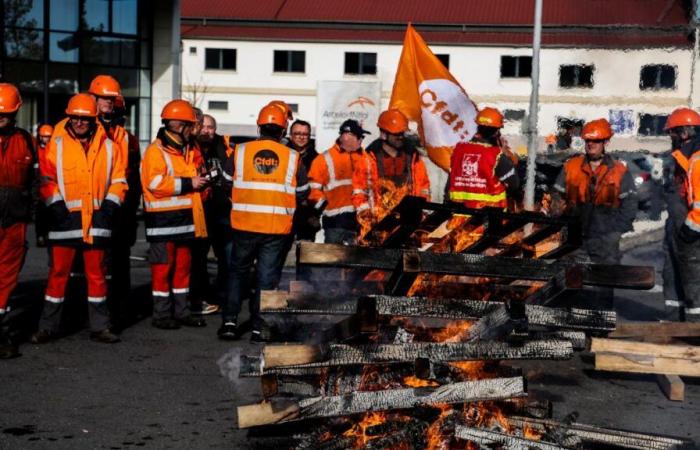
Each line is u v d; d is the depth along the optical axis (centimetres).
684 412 678
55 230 848
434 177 2075
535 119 1769
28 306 1031
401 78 1351
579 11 3600
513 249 669
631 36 1588
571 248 633
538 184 1731
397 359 537
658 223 1841
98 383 718
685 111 959
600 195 1001
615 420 652
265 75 6378
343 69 6297
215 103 6425
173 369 770
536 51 1830
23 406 648
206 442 582
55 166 840
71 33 2577
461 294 621
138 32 2633
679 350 728
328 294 605
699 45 1475
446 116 1338
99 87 864
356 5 6353
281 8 6406
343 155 966
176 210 928
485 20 5894
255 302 869
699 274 898
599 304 976
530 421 562
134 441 581
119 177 859
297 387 556
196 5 6475
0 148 795
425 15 6094
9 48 2520
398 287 577
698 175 866
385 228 647
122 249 966
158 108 2659
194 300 1041
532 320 564
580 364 830
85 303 1073
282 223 866
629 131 1719
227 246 1031
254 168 864
